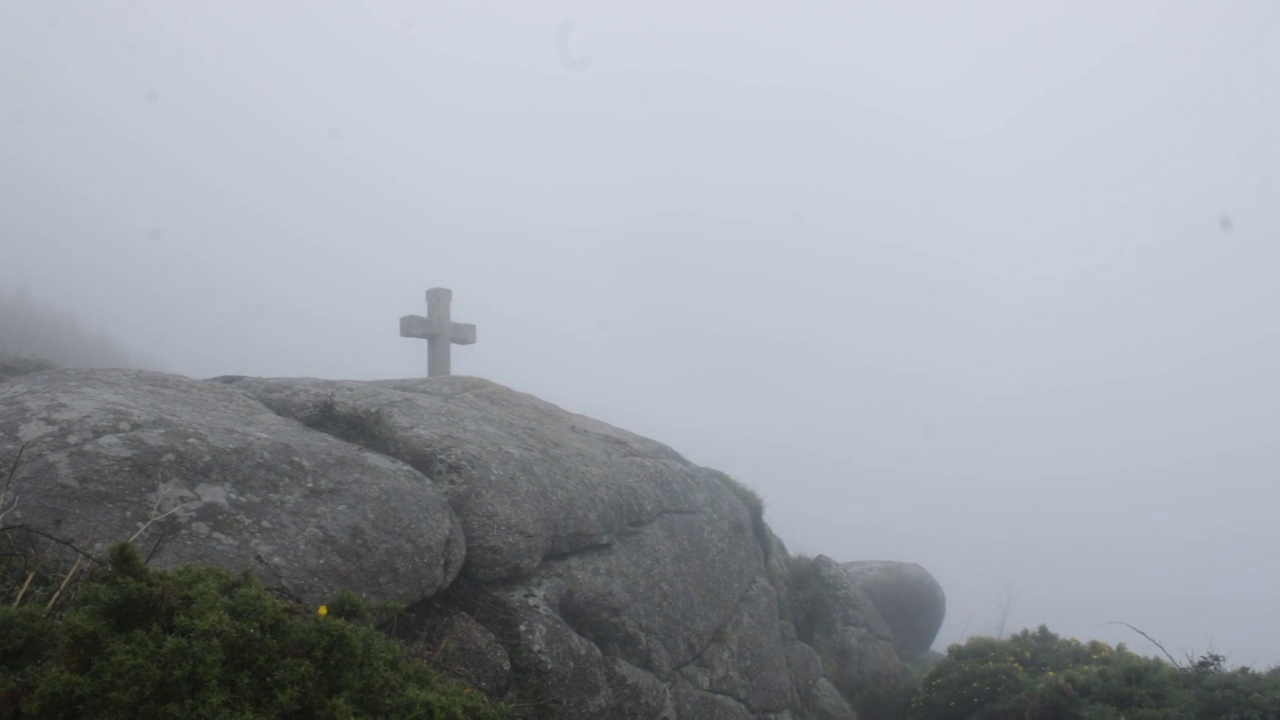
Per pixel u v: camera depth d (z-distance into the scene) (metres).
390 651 5.42
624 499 9.50
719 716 9.57
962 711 10.93
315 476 6.86
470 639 7.21
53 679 3.87
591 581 8.57
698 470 11.62
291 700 4.27
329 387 8.79
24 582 5.15
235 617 4.47
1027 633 12.33
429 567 6.98
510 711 5.92
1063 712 9.90
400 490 7.22
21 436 5.98
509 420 9.73
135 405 6.79
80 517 5.58
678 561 9.84
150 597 4.32
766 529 13.52
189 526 5.89
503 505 7.98
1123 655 10.71
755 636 10.66
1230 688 9.46
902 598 17.33
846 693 13.10
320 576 6.20
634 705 8.33
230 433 6.84
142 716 3.90
